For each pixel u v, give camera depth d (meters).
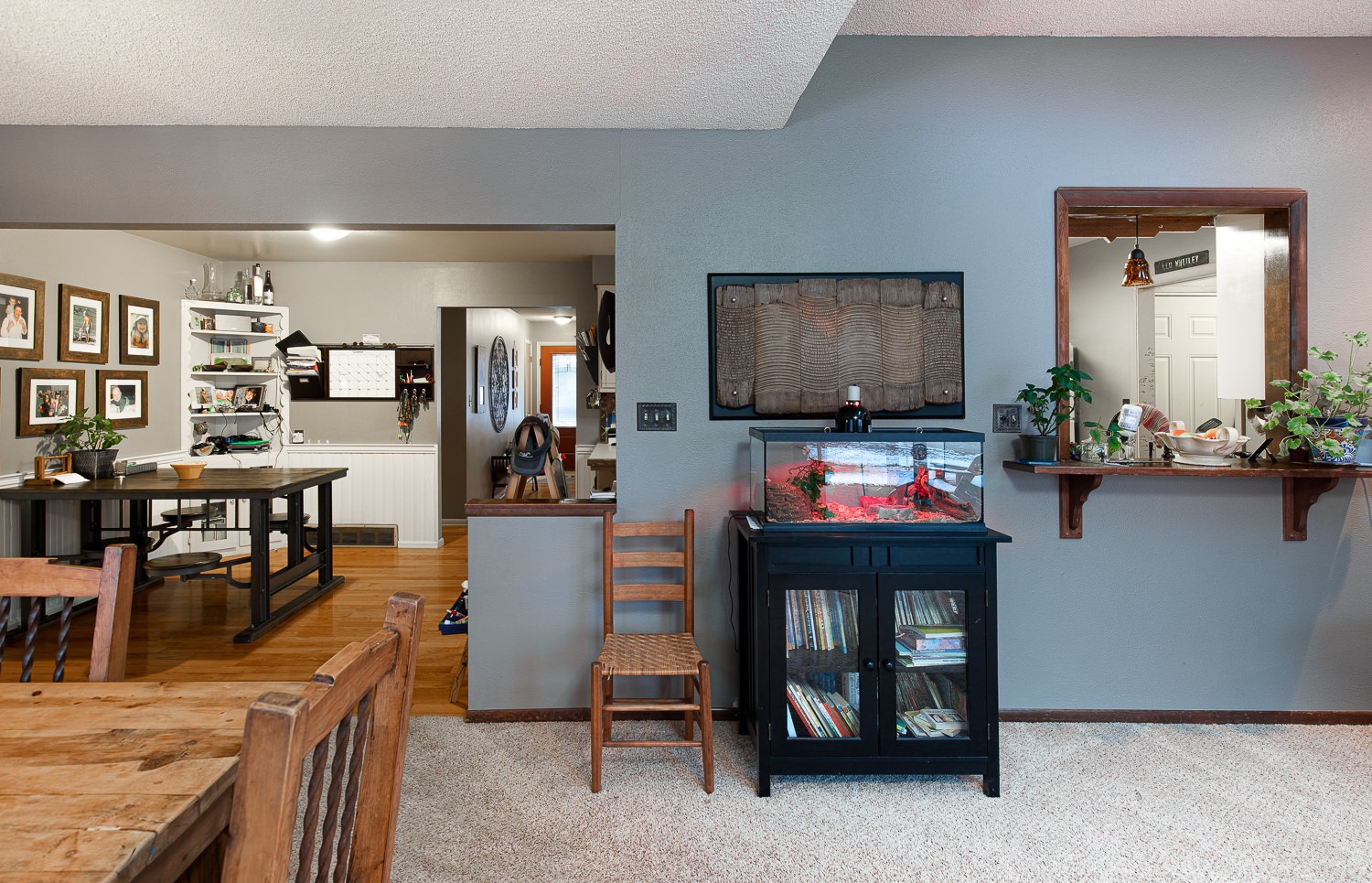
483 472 7.61
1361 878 1.77
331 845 0.77
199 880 0.97
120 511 4.58
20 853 0.74
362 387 6.00
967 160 2.71
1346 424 2.42
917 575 2.21
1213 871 1.80
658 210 2.72
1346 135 2.70
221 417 5.61
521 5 1.87
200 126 2.67
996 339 2.71
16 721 1.08
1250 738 2.54
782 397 2.71
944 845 1.92
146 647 3.53
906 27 2.66
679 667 2.18
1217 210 2.74
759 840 1.94
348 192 2.69
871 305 2.70
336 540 5.97
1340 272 2.70
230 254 5.62
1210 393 4.32
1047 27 2.65
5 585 1.39
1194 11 2.53
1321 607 2.68
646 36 2.03
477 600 2.73
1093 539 2.71
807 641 2.21
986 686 2.20
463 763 2.37
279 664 3.31
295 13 1.90
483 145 2.70
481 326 7.55
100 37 2.02
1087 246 4.93
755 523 2.37
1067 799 2.15
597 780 2.18
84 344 4.36
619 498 2.73
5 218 2.63
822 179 2.72
